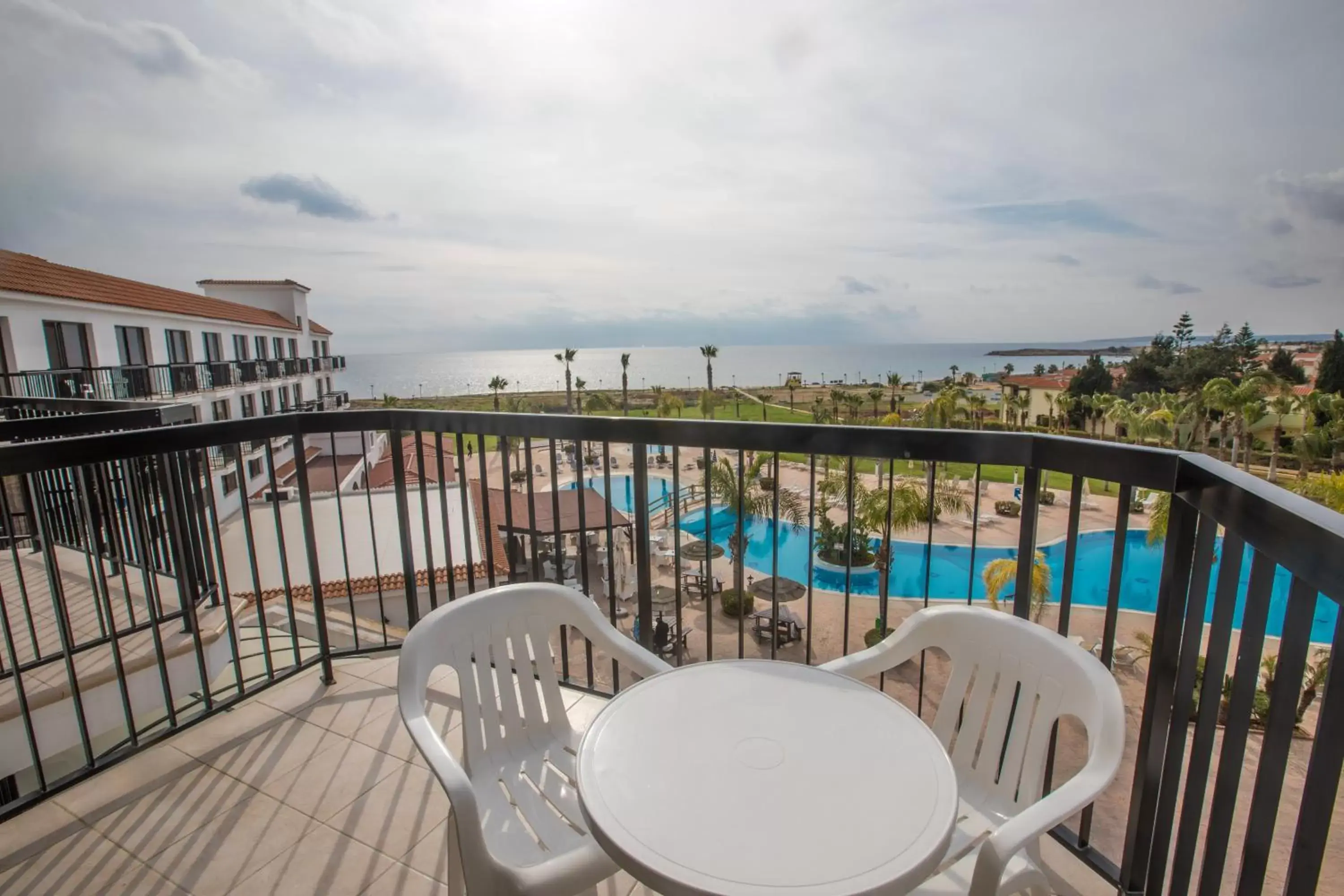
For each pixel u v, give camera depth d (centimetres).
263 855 153
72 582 355
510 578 218
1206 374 4084
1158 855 129
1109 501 2144
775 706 108
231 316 2161
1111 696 102
